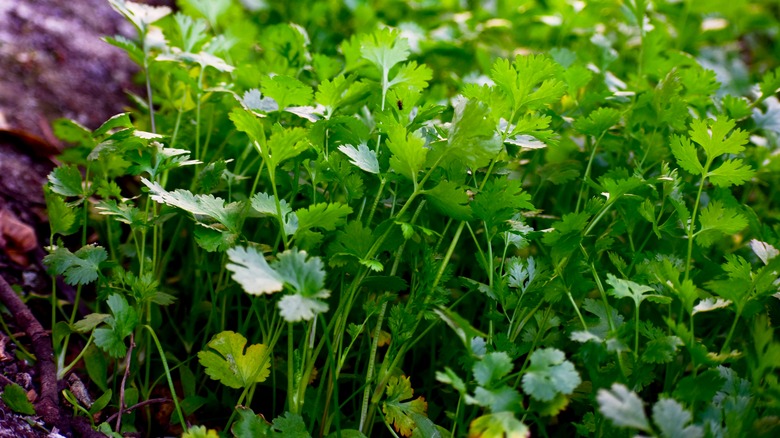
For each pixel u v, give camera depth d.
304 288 0.76
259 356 0.82
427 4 1.19
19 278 0.93
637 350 0.80
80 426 0.83
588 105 0.93
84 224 0.86
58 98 1.03
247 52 1.01
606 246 0.85
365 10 1.11
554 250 0.82
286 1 1.15
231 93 0.88
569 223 0.81
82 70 1.06
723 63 1.19
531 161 0.92
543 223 0.93
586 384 0.84
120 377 0.88
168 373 0.82
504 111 0.82
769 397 0.79
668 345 0.78
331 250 0.82
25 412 0.82
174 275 0.96
